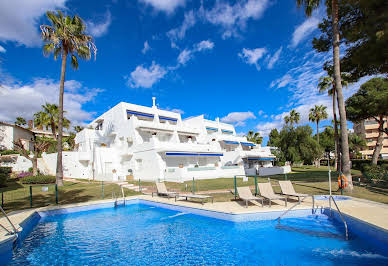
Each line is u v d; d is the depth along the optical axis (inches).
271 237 298.7
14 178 989.8
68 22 811.4
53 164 1211.2
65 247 289.1
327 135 2488.9
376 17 465.4
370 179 668.7
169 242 298.7
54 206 454.3
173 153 940.6
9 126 1397.6
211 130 1681.8
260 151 1612.9
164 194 557.9
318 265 223.3
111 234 335.3
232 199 469.4
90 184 847.7
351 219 302.0
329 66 778.2
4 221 343.0
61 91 807.7
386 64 555.5
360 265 219.1
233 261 240.2
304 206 380.5
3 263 248.1
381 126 1106.1
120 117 1209.4
